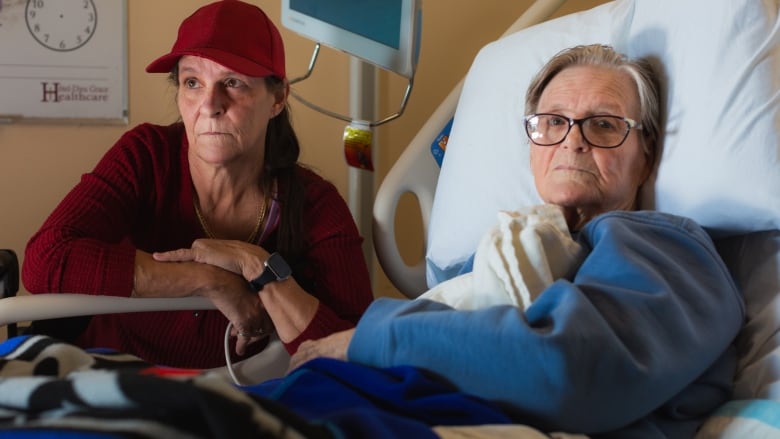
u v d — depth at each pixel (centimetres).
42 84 188
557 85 123
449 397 85
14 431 61
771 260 111
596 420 86
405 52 170
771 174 108
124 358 106
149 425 61
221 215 156
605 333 86
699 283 101
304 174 165
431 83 223
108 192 147
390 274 173
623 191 119
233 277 138
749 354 106
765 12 114
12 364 92
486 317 87
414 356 90
